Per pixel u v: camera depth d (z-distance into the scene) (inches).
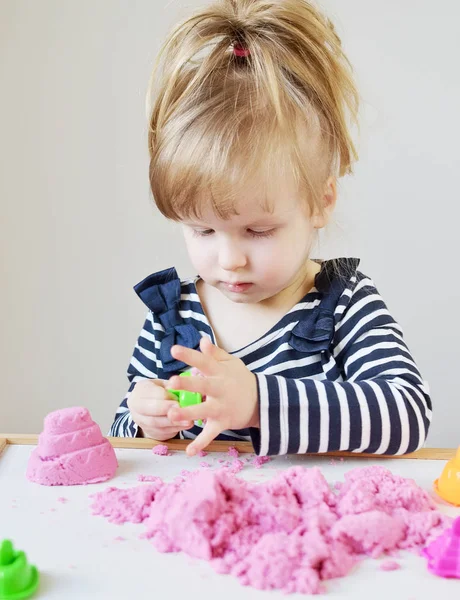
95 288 64.2
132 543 21.6
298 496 23.3
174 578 19.9
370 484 23.9
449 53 59.0
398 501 23.4
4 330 65.0
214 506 21.5
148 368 38.3
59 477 25.5
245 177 28.2
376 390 29.3
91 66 60.3
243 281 30.6
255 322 36.5
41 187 62.2
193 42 32.3
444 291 63.2
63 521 22.9
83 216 62.9
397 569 20.5
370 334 34.5
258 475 26.9
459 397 65.2
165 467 27.4
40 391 66.4
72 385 66.3
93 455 26.0
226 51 31.6
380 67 59.2
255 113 29.5
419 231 61.9
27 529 22.4
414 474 27.2
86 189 62.3
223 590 19.4
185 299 38.1
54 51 60.2
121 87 60.5
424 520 22.3
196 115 29.7
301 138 30.8
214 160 28.3
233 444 29.2
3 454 28.0
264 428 27.4
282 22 32.2
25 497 24.6
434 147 60.4
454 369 64.7
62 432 26.0
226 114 29.4
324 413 27.9
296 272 31.8
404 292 63.2
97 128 61.2
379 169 60.7
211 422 26.3
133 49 59.8
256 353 35.8
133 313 64.7
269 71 30.3
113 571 20.1
